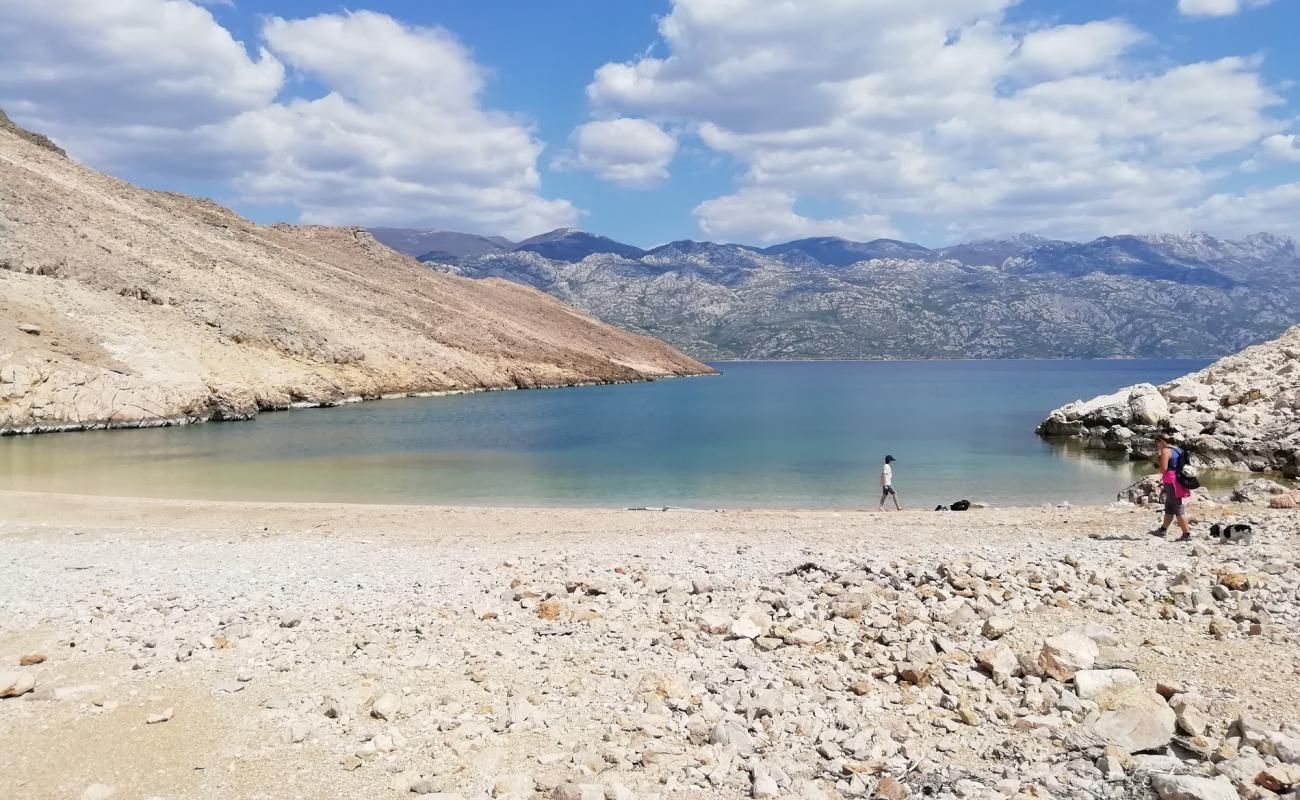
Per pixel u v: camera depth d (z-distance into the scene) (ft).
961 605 35.78
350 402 271.90
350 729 25.86
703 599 40.14
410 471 125.90
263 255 360.28
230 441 163.73
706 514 81.76
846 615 35.83
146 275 250.78
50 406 171.73
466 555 57.26
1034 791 20.43
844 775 22.39
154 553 57.82
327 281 369.71
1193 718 23.95
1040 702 26.18
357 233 505.66
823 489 109.60
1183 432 137.59
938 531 64.54
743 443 172.14
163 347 217.36
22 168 288.92
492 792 21.49
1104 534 58.80
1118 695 25.75
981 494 104.17
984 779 21.43
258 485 109.29
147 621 38.09
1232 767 20.70
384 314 359.87
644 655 32.42
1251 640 31.24
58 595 43.14
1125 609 35.60
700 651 32.60
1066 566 43.86
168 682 30.17
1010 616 35.04
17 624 37.68
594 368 465.88
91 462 128.98
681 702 27.20
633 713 26.84
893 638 32.45
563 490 108.78
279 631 36.42
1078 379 622.95
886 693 27.84
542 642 34.37
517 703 27.48
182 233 323.98
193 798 21.63
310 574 49.70
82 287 225.15
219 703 28.12
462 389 338.75
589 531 69.97
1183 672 28.32
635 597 41.32
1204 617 34.55
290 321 284.82
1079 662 28.66
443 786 22.11
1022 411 273.13
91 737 25.36
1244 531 50.47
